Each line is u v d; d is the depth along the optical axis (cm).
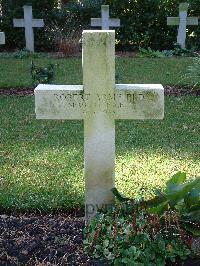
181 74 902
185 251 303
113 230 314
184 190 317
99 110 327
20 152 512
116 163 479
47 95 326
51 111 330
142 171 458
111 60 315
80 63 1028
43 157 496
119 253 305
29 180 439
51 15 1245
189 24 1189
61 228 360
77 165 474
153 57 1129
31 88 823
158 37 1259
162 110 329
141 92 324
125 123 613
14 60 1081
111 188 344
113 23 1202
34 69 799
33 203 394
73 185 428
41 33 1259
